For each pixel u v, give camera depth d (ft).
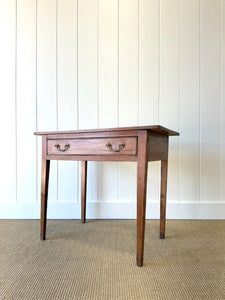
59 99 5.30
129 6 5.20
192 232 4.39
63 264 3.11
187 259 3.28
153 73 5.24
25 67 5.29
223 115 5.24
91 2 5.21
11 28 5.27
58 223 4.94
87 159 3.54
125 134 3.21
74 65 5.28
